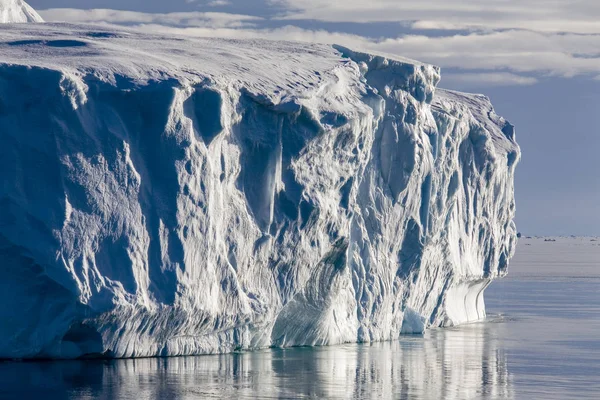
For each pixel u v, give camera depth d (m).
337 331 126.69
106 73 100.38
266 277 111.75
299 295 117.69
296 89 113.88
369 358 117.75
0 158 95.19
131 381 92.25
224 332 108.94
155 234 98.62
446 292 160.00
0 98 95.75
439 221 146.38
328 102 118.62
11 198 94.31
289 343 120.44
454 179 150.88
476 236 171.88
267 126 111.25
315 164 116.12
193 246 100.81
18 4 146.00
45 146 95.50
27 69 96.56
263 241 110.06
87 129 97.25
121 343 98.88
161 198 99.56
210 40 125.69
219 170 105.75
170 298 98.12
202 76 105.06
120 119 99.31
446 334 152.75
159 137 100.25
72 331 96.56
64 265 93.06
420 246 139.50
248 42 129.38
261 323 110.62
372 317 132.50
